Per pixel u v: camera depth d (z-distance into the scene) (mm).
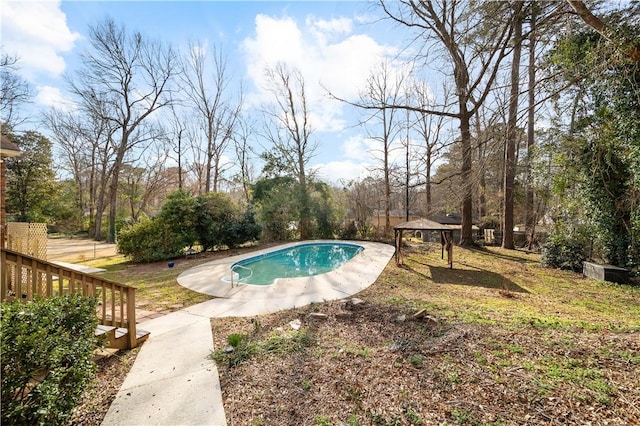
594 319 4301
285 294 6398
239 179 22609
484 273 8555
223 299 6102
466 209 13531
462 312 4566
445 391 2518
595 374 2598
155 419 2414
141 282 7691
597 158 7598
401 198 22859
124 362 3406
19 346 1965
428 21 8242
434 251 12438
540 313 4707
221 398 2662
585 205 8516
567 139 8484
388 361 3076
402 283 7434
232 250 13586
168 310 5418
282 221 16844
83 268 9719
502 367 2809
